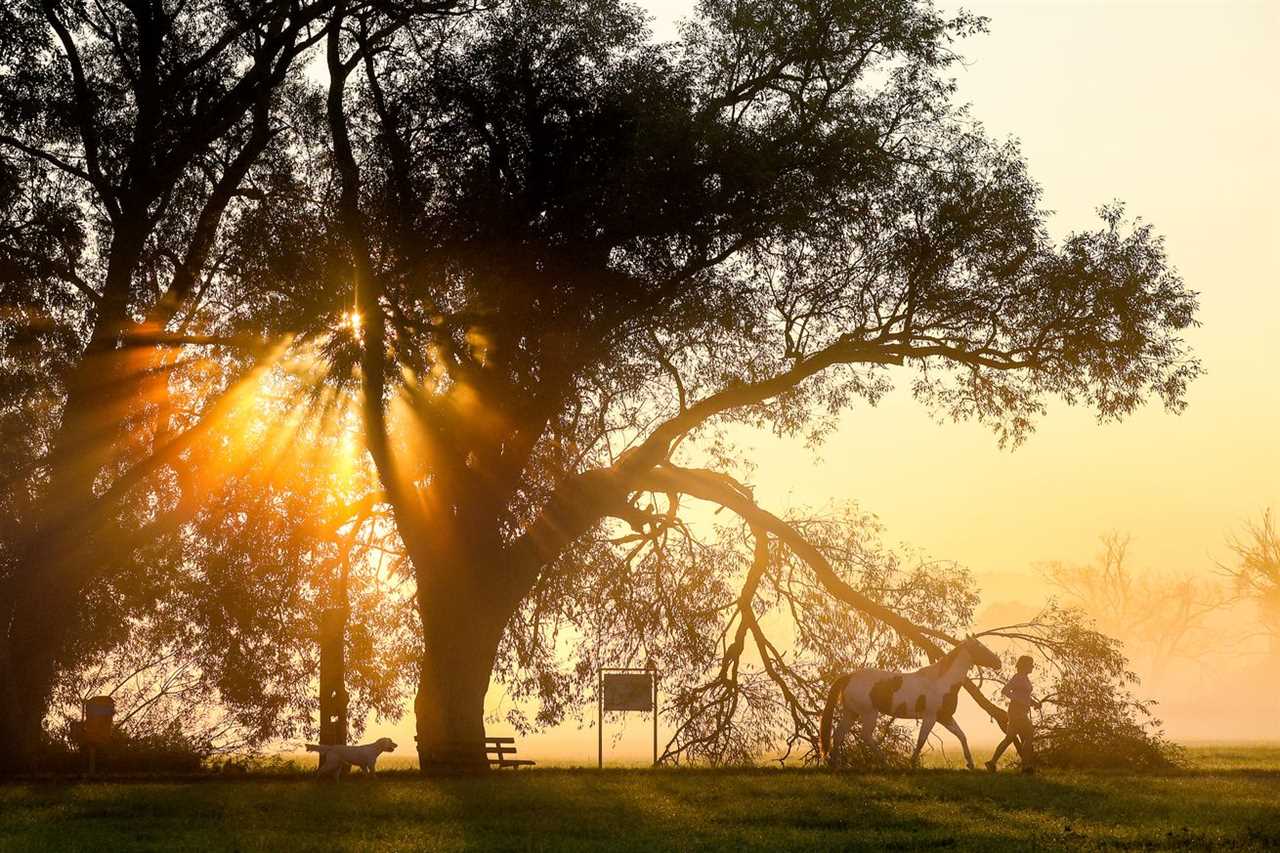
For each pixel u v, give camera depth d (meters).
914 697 24.39
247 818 15.22
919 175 26.19
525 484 26.25
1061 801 17.00
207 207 27.56
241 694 29.06
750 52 26.02
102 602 29.25
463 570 25.02
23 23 26.22
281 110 29.14
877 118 25.67
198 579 29.39
